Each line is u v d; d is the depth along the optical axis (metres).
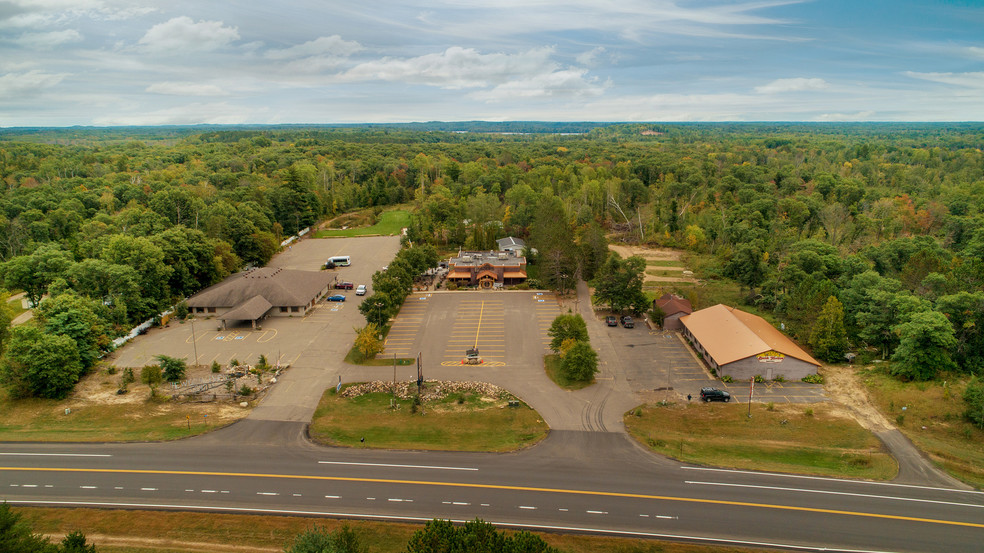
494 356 81.44
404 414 64.00
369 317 88.56
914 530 44.28
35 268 93.06
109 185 180.00
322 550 31.92
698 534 44.16
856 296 83.44
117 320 85.69
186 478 51.41
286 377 73.81
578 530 44.62
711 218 151.75
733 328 79.69
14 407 64.12
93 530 44.34
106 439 57.75
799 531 44.34
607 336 89.19
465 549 32.78
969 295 71.00
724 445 57.50
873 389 68.19
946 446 56.06
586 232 134.25
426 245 129.88
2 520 34.19
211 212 139.38
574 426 61.53
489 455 55.50
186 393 68.06
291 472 52.47
